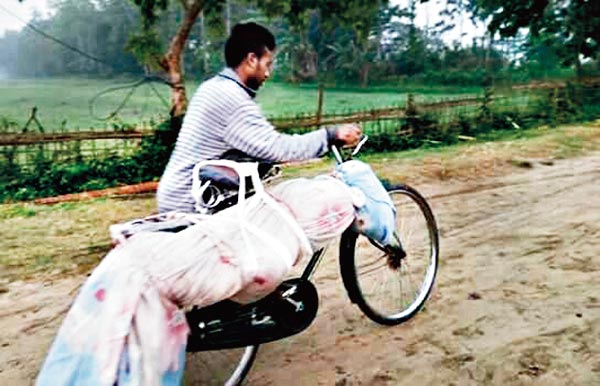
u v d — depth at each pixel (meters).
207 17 9.41
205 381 2.85
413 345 3.23
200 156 2.60
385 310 3.54
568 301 3.69
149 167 7.65
